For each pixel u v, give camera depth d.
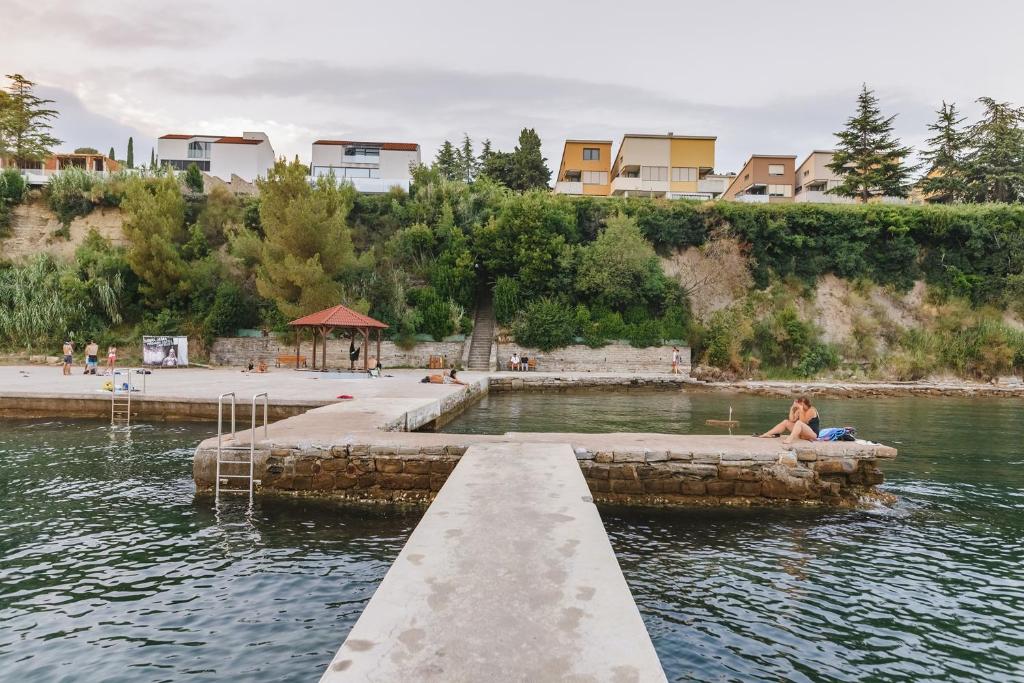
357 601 6.21
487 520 5.97
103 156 68.69
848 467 10.59
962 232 45.19
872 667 5.19
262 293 36.53
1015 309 43.28
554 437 11.60
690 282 45.16
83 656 5.08
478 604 4.04
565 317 39.69
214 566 7.18
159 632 5.51
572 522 5.91
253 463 10.55
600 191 71.00
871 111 61.84
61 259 39.81
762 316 42.59
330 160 82.00
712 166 68.44
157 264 38.22
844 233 45.53
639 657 3.34
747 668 5.11
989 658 5.38
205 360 37.69
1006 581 7.12
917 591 6.79
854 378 39.22
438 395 19.66
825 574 7.28
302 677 4.77
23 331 35.91
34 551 7.59
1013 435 18.62
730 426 19.23
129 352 36.66
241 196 46.44
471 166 79.50
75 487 10.79
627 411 23.33
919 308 44.25
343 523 9.05
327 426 12.59
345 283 39.81
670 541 8.52
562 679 3.10
